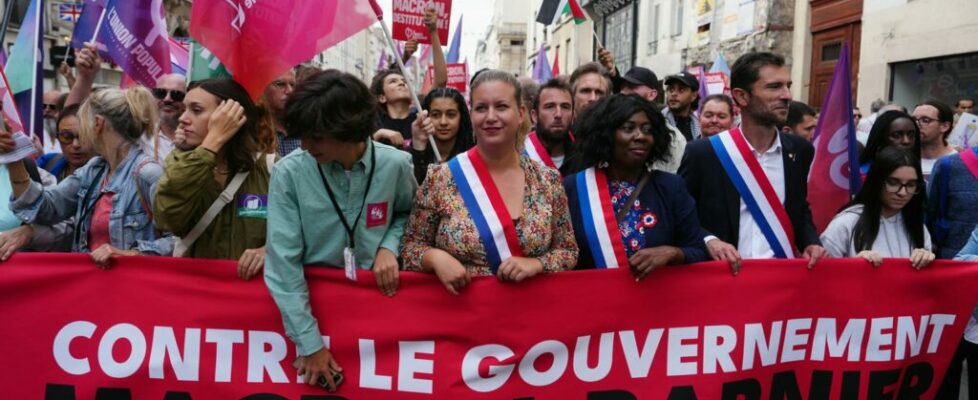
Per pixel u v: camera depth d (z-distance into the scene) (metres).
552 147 4.13
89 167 3.15
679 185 2.88
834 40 12.92
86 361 2.75
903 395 3.06
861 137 8.10
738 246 3.22
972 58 9.72
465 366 2.71
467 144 4.53
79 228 3.06
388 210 2.61
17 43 4.46
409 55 5.86
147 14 4.37
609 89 4.75
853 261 2.95
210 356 2.73
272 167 2.60
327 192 2.51
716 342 2.84
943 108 4.90
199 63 3.54
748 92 3.23
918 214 3.37
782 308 2.88
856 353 2.98
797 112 5.76
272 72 2.79
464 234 2.57
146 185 2.89
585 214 2.82
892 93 11.35
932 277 3.01
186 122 2.62
